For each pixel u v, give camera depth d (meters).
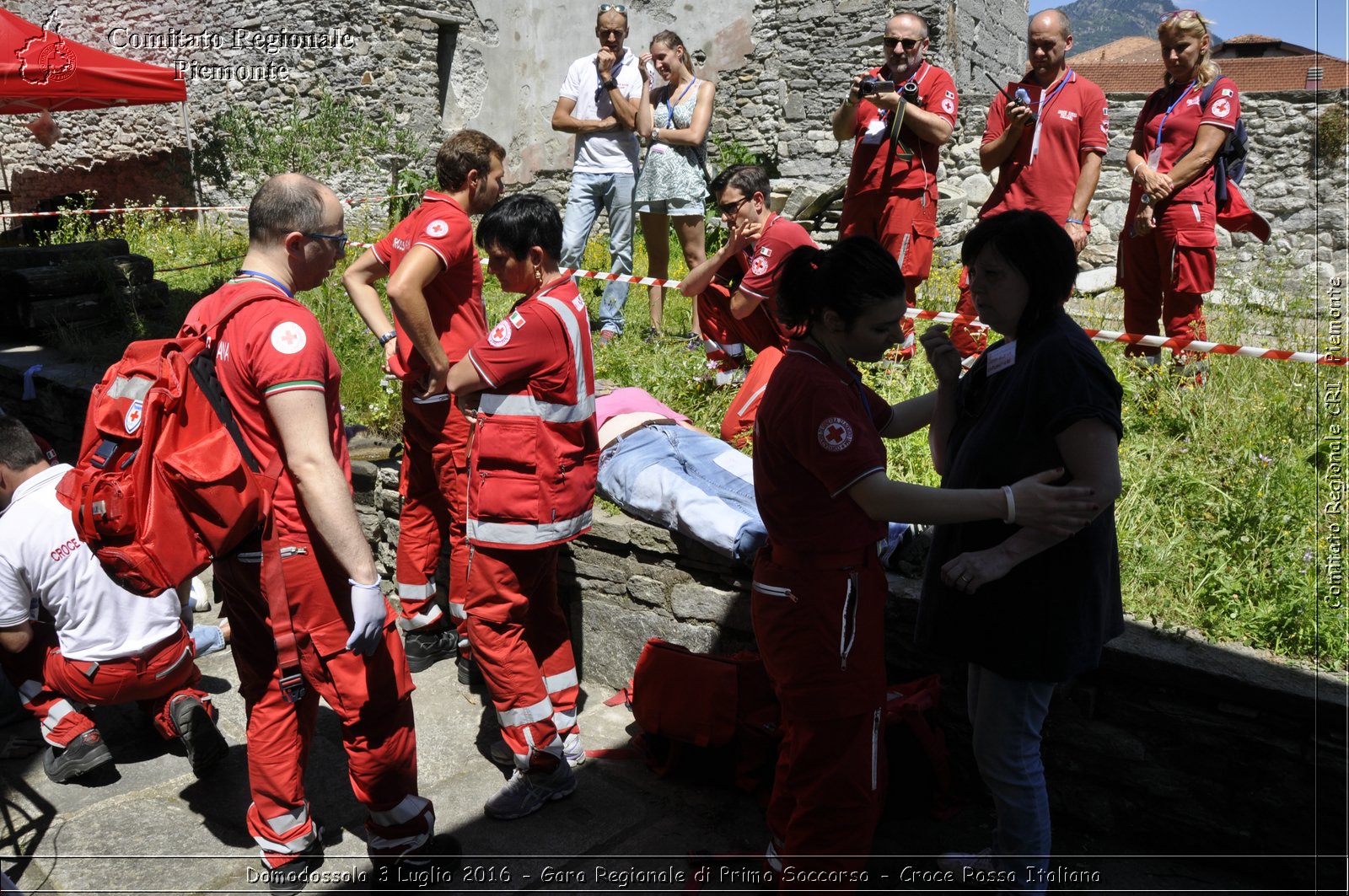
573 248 7.74
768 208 4.66
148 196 16.88
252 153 13.72
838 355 2.55
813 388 2.47
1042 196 5.43
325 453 2.68
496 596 3.32
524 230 3.21
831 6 11.94
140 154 16.89
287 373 2.67
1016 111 5.31
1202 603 3.30
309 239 2.87
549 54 13.68
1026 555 2.42
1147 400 4.78
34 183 19.02
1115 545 2.65
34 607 3.62
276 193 2.84
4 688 4.05
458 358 3.94
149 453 2.74
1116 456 2.38
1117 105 10.84
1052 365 2.42
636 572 4.05
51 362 6.66
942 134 5.69
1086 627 2.53
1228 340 5.58
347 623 2.88
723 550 3.66
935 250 10.40
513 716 3.37
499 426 3.26
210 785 3.64
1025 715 2.63
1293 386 4.61
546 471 3.28
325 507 2.66
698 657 3.51
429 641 4.44
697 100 7.05
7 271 7.31
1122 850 3.15
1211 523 3.68
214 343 2.81
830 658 2.54
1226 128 4.83
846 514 2.53
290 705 3.07
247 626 3.04
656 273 7.43
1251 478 3.87
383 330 4.05
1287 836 2.89
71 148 18.08
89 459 2.79
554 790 3.43
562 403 3.29
